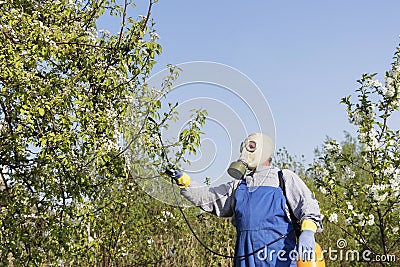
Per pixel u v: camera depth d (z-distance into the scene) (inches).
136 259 305.6
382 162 244.8
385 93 243.1
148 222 293.3
